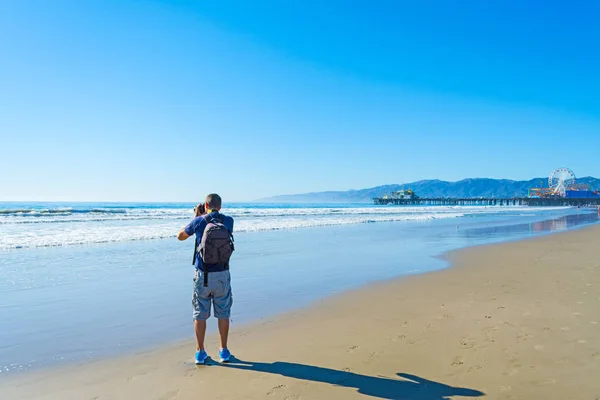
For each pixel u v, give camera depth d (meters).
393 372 3.74
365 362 3.99
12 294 7.10
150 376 3.75
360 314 5.78
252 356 4.21
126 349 4.49
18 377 3.75
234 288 7.54
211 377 3.70
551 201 128.25
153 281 8.23
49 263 10.39
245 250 13.01
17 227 20.75
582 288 7.09
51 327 5.28
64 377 3.74
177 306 6.35
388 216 37.94
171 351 4.43
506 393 3.28
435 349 4.29
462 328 4.98
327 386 3.48
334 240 16.17
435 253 12.32
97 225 22.47
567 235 18.12
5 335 4.96
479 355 4.08
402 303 6.37
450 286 7.58
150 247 13.65
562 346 4.27
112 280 8.32
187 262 10.61
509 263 10.20
